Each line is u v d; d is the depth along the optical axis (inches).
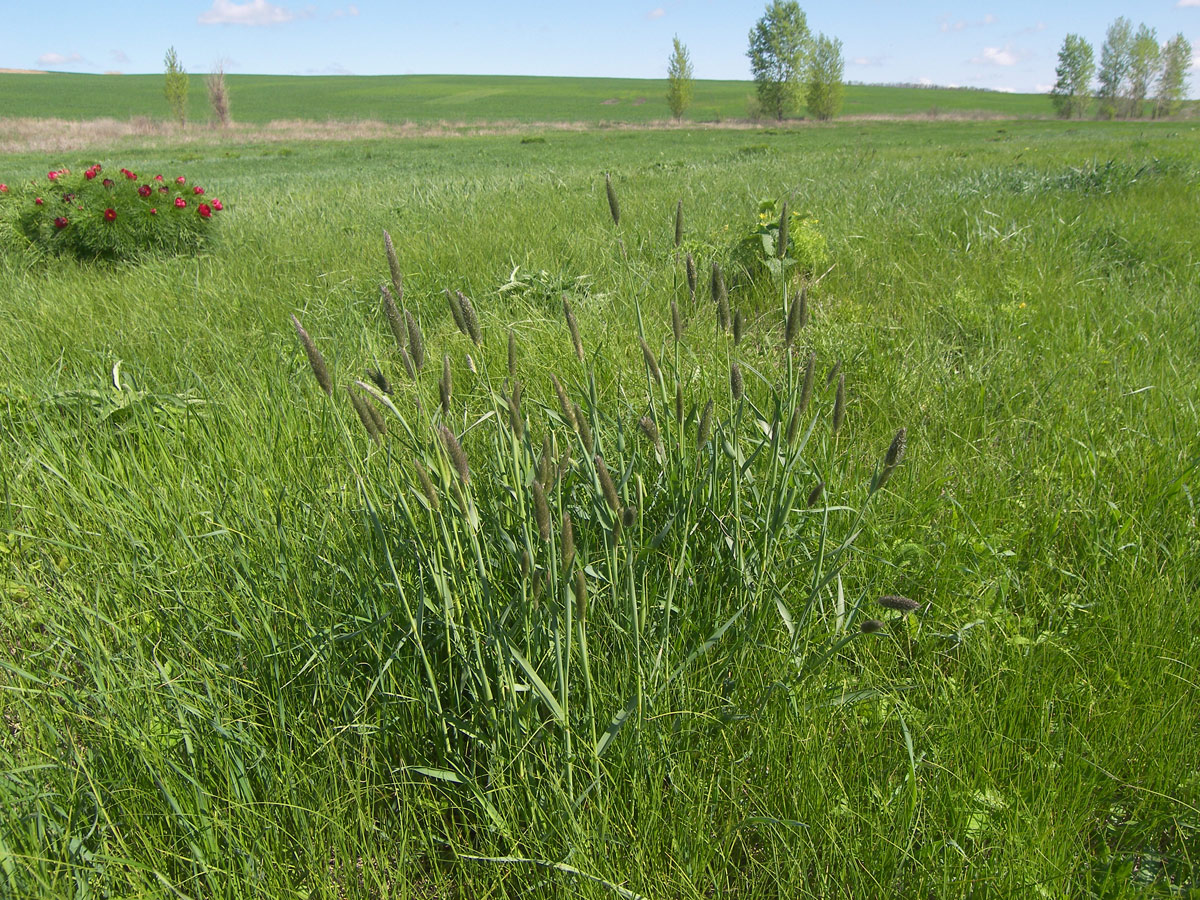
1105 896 67.9
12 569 109.1
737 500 85.4
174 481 120.5
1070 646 93.0
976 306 205.5
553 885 66.7
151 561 98.7
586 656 69.9
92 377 160.9
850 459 127.3
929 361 173.0
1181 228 304.0
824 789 72.2
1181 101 3056.1
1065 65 2933.1
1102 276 251.6
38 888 61.4
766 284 239.8
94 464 127.4
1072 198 382.0
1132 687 85.4
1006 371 165.3
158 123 2078.0
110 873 65.9
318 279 257.0
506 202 430.0
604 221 344.2
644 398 134.0
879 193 412.2
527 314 206.5
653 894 66.5
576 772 73.8
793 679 81.3
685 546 83.2
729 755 78.0
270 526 97.7
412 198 462.9
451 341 185.0
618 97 3895.2
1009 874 65.1
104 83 3900.1
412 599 82.1
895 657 92.0
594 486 83.7
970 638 92.5
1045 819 71.3
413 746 79.0
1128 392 153.1
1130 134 1320.1
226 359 176.1
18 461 126.3
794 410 79.9
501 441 82.5
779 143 1344.7
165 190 335.6
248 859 66.5
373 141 1722.4
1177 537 107.7
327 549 94.1
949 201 375.9
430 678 74.0
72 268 305.3
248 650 86.0
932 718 81.8
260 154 1328.7
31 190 337.7
